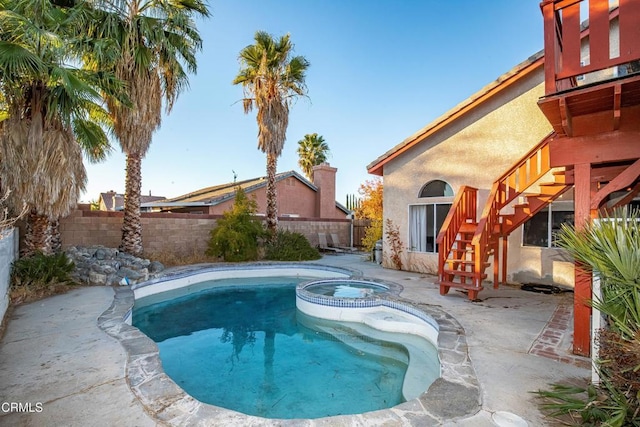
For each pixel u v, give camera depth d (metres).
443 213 10.26
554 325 5.27
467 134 9.76
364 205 20.75
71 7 7.83
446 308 6.26
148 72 9.82
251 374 4.67
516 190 7.36
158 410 2.80
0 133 7.14
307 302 7.50
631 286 2.52
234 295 9.64
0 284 5.04
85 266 8.67
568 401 2.83
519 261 8.77
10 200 7.00
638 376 2.36
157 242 12.45
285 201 21.89
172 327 6.82
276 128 14.34
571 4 3.75
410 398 3.93
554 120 4.04
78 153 7.91
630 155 3.66
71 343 4.37
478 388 3.24
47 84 6.79
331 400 3.94
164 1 9.46
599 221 3.06
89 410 2.79
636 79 3.15
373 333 6.35
